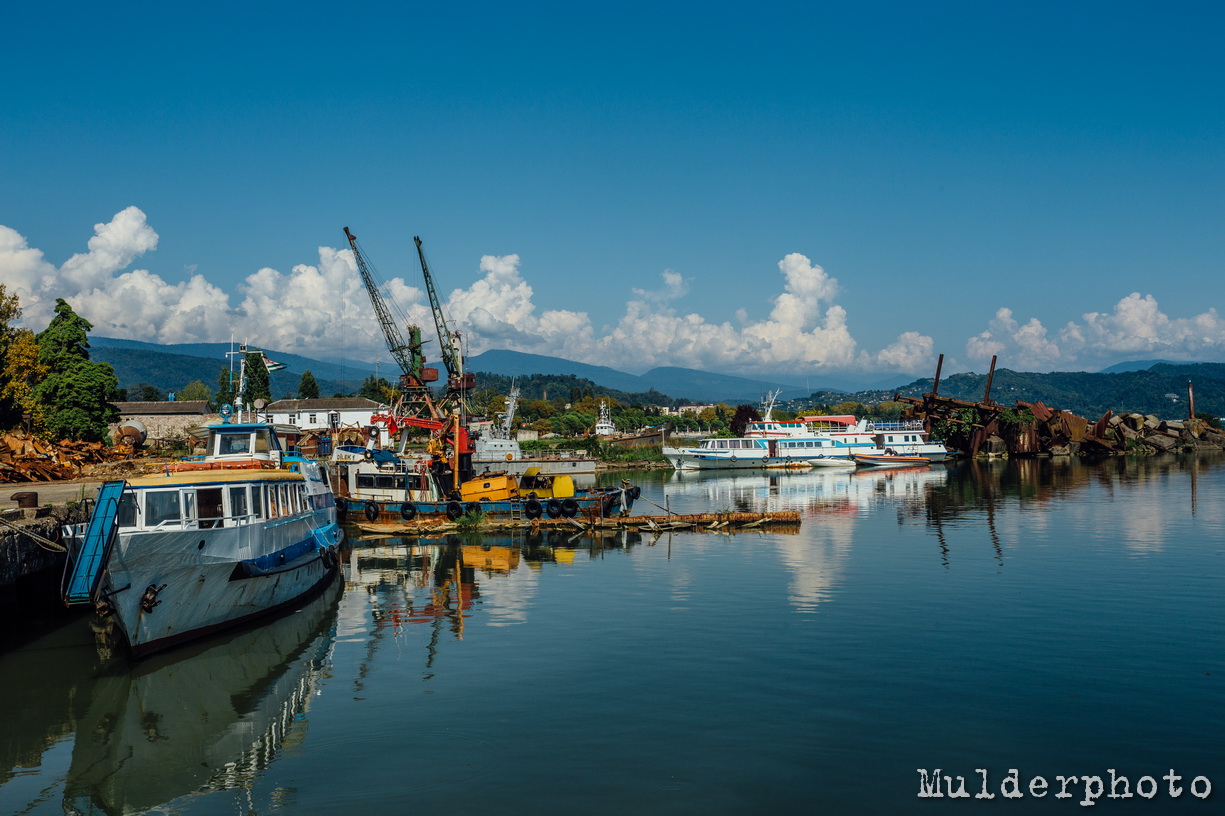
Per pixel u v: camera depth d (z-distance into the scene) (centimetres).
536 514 5938
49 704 2320
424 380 11494
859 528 5609
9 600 2867
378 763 1881
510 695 2297
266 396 16262
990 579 3753
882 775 1791
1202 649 2650
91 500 3856
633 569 4212
